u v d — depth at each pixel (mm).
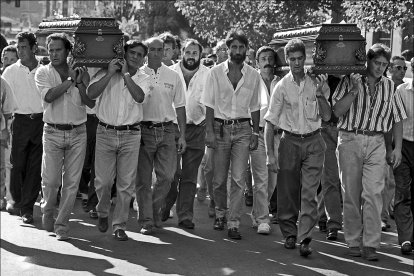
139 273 8070
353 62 8672
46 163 9320
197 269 8305
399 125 8953
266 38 22688
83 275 7941
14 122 10742
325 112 8812
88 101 9062
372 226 8828
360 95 8703
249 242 9672
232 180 9766
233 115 9680
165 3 46281
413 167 9297
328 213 9969
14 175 10891
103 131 9250
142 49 9203
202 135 10508
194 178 10461
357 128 8727
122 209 9477
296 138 9000
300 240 9008
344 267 8531
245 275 8125
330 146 9898
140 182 9852
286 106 9008
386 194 10758
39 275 7914
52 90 9008
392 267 8586
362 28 16141
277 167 9219
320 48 8719
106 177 9391
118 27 9102
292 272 8289
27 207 10477
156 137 9773
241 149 9727
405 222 9312
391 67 11328
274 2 22062
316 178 9016
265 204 10281
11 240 9414
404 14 15094
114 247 9180
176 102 9953
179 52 12688
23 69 10727
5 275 7887
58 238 9477
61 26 10844
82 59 8945
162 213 10844
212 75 9680
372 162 8766
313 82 8945
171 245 9375
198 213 11688
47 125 9234
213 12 24031
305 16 22031
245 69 9695
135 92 9023
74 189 9336
